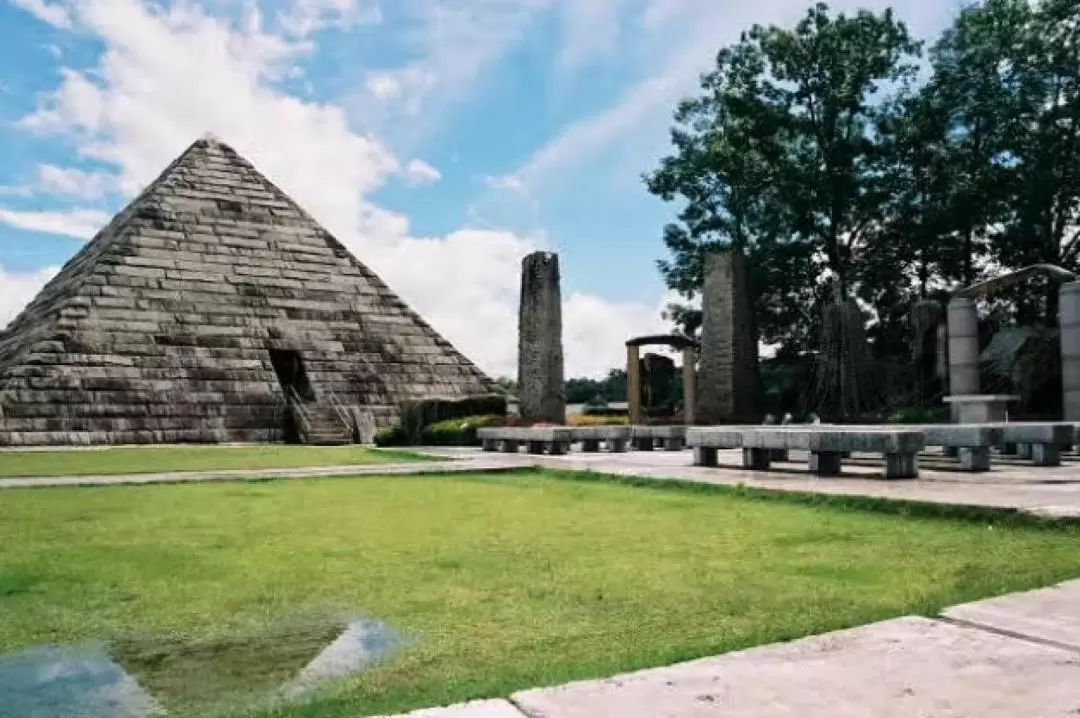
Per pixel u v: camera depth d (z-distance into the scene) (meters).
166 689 3.54
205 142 40.88
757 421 27.06
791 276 35.41
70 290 35.16
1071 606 4.06
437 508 9.02
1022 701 2.85
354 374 36.84
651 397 30.33
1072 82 30.58
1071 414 16.72
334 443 32.16
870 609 4.30
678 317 38.22
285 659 3.88
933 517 7.35
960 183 31.28
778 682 3.06
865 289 34.75
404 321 39.72
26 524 8.13
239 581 5.45
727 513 8.09
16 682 3.64
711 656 3.41
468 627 4.27
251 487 11.70
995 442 10.80
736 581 5.11
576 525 7.58
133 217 36.91
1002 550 5.82
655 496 9.70
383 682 3.47
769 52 33.84
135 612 4.72
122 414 31.55
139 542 7.00
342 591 5.13
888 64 33.03
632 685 3.06
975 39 31.55
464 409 25.56
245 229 38.81
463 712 2.82
